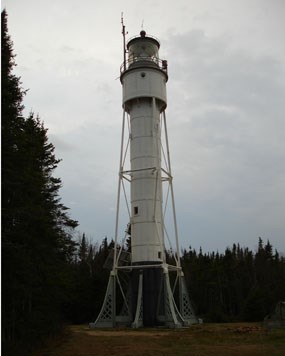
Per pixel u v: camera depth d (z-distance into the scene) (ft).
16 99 74.90
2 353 60.64
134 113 134.31
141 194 127.85
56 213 136.26
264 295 195.72
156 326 117.29
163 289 120.37
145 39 140.56
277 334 89.61
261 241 316.60
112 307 122.21
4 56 72.33
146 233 125.08
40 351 71.31
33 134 116.67
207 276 239.50
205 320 181.57
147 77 133.59
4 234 63.57
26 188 73.72
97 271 214.28
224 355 64.85
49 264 90.58
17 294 65.57
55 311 105.40
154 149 130.52
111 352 69.00
